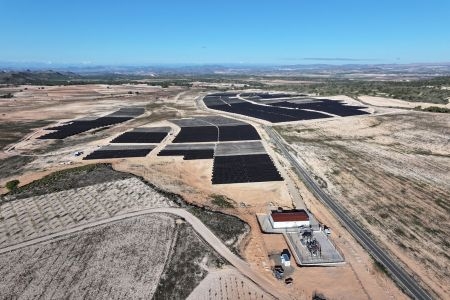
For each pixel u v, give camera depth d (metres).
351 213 54.56
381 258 43.03
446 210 56.44
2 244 46.00
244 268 40.50
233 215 53.22
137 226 49.19
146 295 36.41
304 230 48.47
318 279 38.81
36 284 38.22
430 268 41.56
